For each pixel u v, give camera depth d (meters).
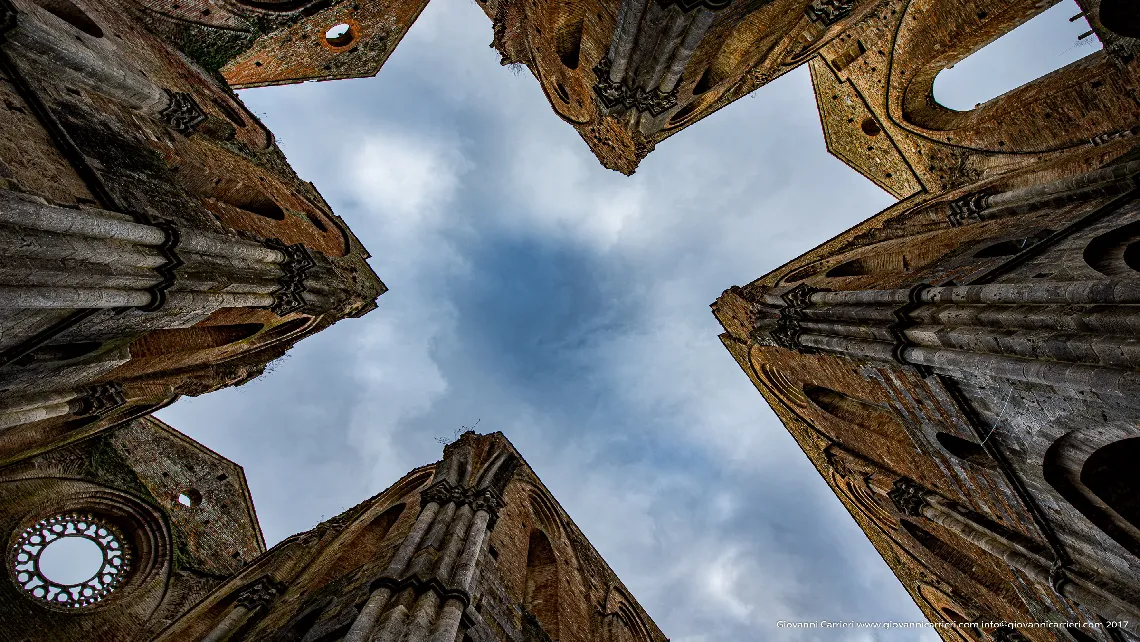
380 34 22.42
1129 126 15.44
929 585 19.72
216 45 18.81
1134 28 14.67
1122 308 8.34
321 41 21.06
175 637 16.30
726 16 13.80
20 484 18.53
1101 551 10.32
